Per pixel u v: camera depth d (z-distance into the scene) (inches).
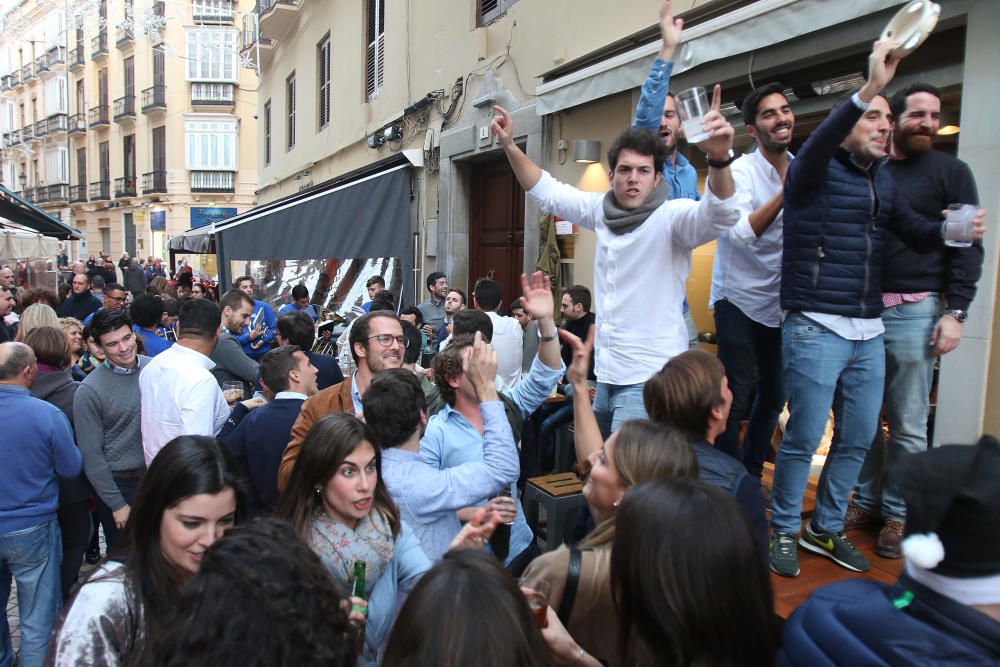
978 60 128.4
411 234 373.4
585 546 69.8
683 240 94.0
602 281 105.7
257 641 42.2
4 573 124.1
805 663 47.1
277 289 542.6
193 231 557.9
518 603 45.3
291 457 110.4
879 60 84.5
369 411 94.2
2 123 1768.0
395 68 414.0
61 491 130.4
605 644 65.9
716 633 48.1
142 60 1222.9
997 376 127.5
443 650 42.1
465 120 331.9
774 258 119.1
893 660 42.8
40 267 606.5
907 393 109.7
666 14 119.8
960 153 132.0
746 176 121.0
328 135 539.5
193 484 62.4
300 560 47.2
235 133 1214.3
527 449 172.9
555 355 113.3
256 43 701.9
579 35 247.1
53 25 1440.7
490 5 319.3
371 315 117.6
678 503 50.8
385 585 79.2
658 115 121.3
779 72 173.0
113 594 59.4
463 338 107.7
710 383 83.1
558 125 262.7
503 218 326.6
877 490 123.6
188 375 129.4
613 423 102.3
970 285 104.0
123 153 1346.0
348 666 47.1
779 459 107.9
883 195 101.6
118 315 134.6
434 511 91.0
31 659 119.3
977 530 41.2
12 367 117.8
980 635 40.8
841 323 99.6
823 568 106.3
